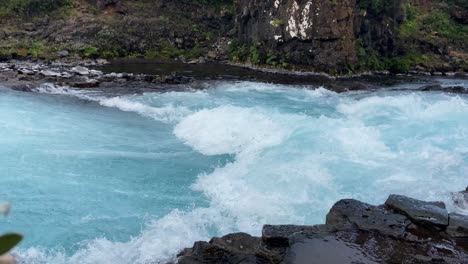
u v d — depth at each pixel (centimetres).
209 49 3188
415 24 3416
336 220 779
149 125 1513
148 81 2183
